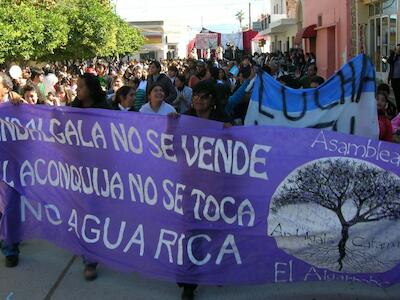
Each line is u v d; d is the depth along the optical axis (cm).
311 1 3056
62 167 502
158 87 596
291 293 463
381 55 1922
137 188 468
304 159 428
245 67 966
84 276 500
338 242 429
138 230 469
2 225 520
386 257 425
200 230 448
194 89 489
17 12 1509
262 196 436
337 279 436
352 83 493
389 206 421
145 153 462
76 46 2311
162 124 453
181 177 452
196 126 445
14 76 959
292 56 2953
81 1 2384
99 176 482
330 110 497
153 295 466
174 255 455
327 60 2603
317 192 427
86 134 483
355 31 2156
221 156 441
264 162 433
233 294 466
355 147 421
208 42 4466
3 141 521
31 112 507
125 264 474
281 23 4056
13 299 462
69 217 502
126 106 703
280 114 506
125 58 5612
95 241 486
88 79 521
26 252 561
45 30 1662
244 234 441
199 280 448
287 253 437
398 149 417
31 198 520
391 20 1814
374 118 490
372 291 463
